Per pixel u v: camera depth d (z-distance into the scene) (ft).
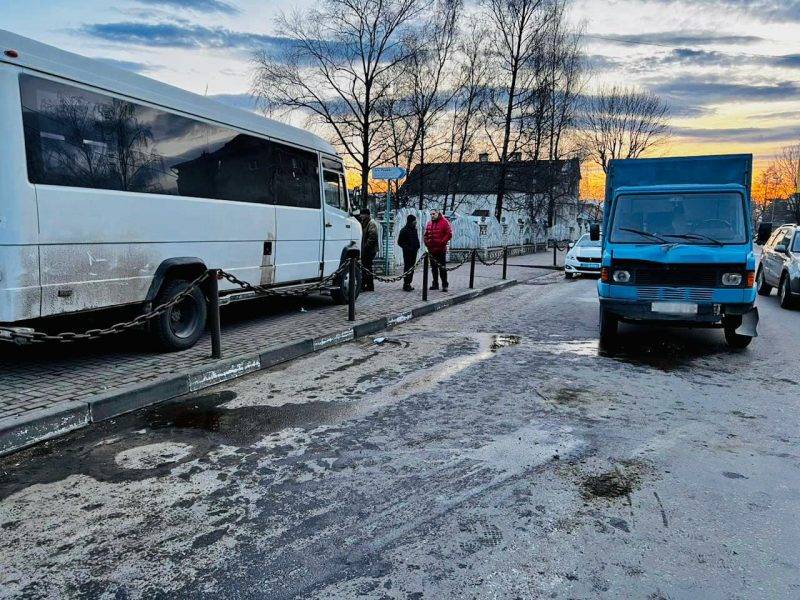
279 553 9.10
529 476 11.84
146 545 9.33
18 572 8.61
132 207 19.16
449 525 9.93
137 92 19.57
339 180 34.47
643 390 18.21
